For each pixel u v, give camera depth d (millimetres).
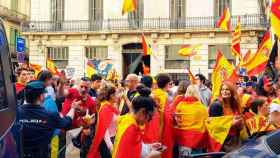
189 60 40750
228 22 29188
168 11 42031
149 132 8492
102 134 9320
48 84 10320
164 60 41156
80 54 42812
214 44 40250
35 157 7719
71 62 42969
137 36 41625
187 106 9320
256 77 19984
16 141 6051
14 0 55188
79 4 43438
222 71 14219
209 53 40438
